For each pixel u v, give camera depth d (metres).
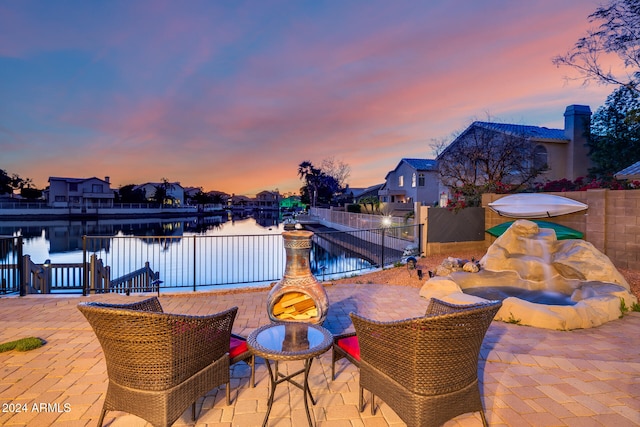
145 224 46.31
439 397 2.20
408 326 2.14
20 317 5.27
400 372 2.27
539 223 8.83
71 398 2.95
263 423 2.56
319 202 62.38
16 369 3.49
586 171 19.84
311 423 2.53
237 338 3.16
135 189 67.81
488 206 10.43
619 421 2.62
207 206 85.31
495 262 7.25
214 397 3.00
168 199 71.38
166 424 2.24
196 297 6.70
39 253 21.17
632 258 7.61
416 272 8.70
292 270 4.20
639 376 3.34
